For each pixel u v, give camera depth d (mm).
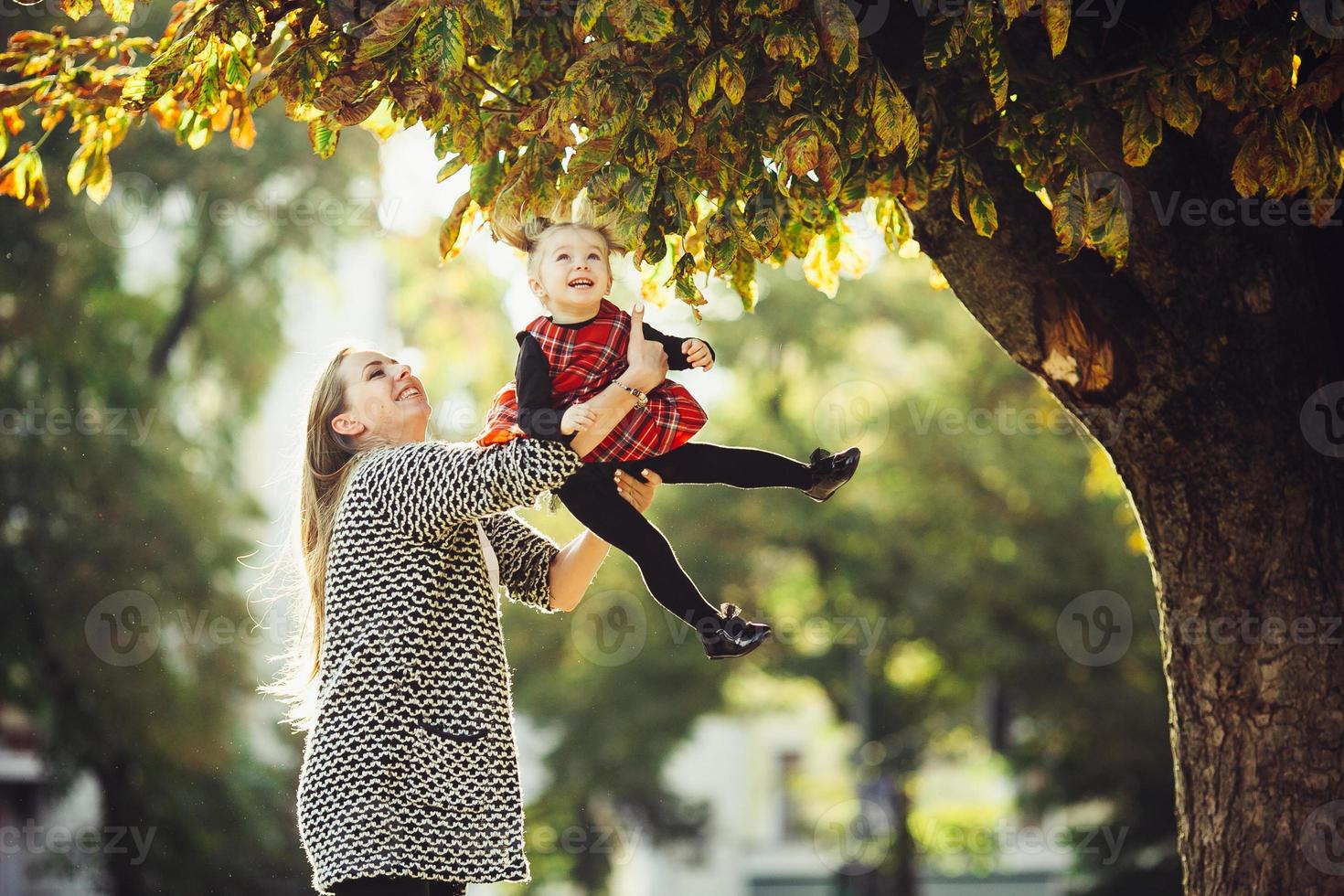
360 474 5734
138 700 20797
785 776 66375
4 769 25750
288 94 6180
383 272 35000
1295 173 5734
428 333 28125
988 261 6523
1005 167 6484
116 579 20938
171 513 21844
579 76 5633
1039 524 30922
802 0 5555
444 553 5648
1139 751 29984
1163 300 6406
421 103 6242
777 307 32844
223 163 23438
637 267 5824
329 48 6184
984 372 31406
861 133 5828
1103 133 6418
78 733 20781
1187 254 6367
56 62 7426
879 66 5660
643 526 5848
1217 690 6414
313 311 33500
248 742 24078
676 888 58812
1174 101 5801
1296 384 6348
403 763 5434
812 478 5891
